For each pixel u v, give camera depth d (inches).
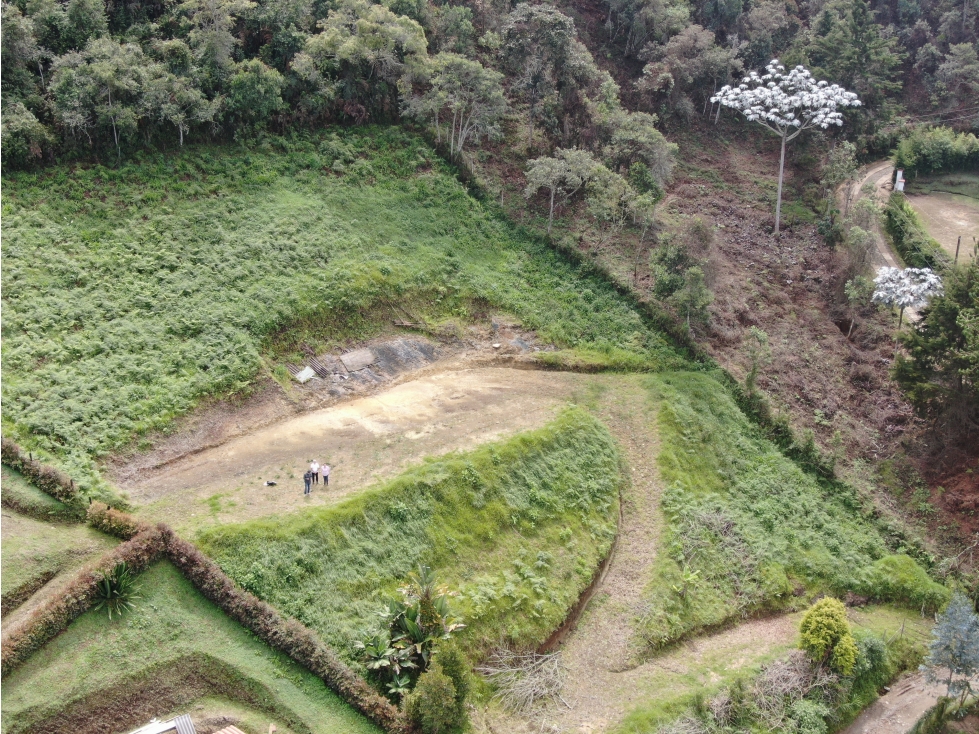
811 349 2378.2
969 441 2150.6
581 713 1470.2
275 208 2111.2
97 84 1998.0
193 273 1900.8
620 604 1663.4
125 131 2030.0
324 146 2314.2
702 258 2267.5
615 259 2386.8
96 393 1641.2
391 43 2407.7
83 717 1186.0
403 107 2460.6
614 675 1556.3
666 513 1839.3
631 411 2038.6
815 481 2071.9
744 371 2236.7
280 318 1898.4
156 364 1723.7
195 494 1547.7
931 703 1690.5
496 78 2432.3
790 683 1599.4
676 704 1501.0
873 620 1822.1
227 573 1384.1
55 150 1993.1
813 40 3245.6
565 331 2188.7
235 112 2219.5
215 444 1686.8
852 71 3149.6
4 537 1343.5
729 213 2711.6
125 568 1311.5
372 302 2030.0
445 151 2449.6
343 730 1272.1
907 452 2187.5
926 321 2244.1
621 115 2576.3
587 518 1755.7
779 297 2491.4
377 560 1499.8
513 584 1579.7
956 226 2918.3
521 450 1777.8
